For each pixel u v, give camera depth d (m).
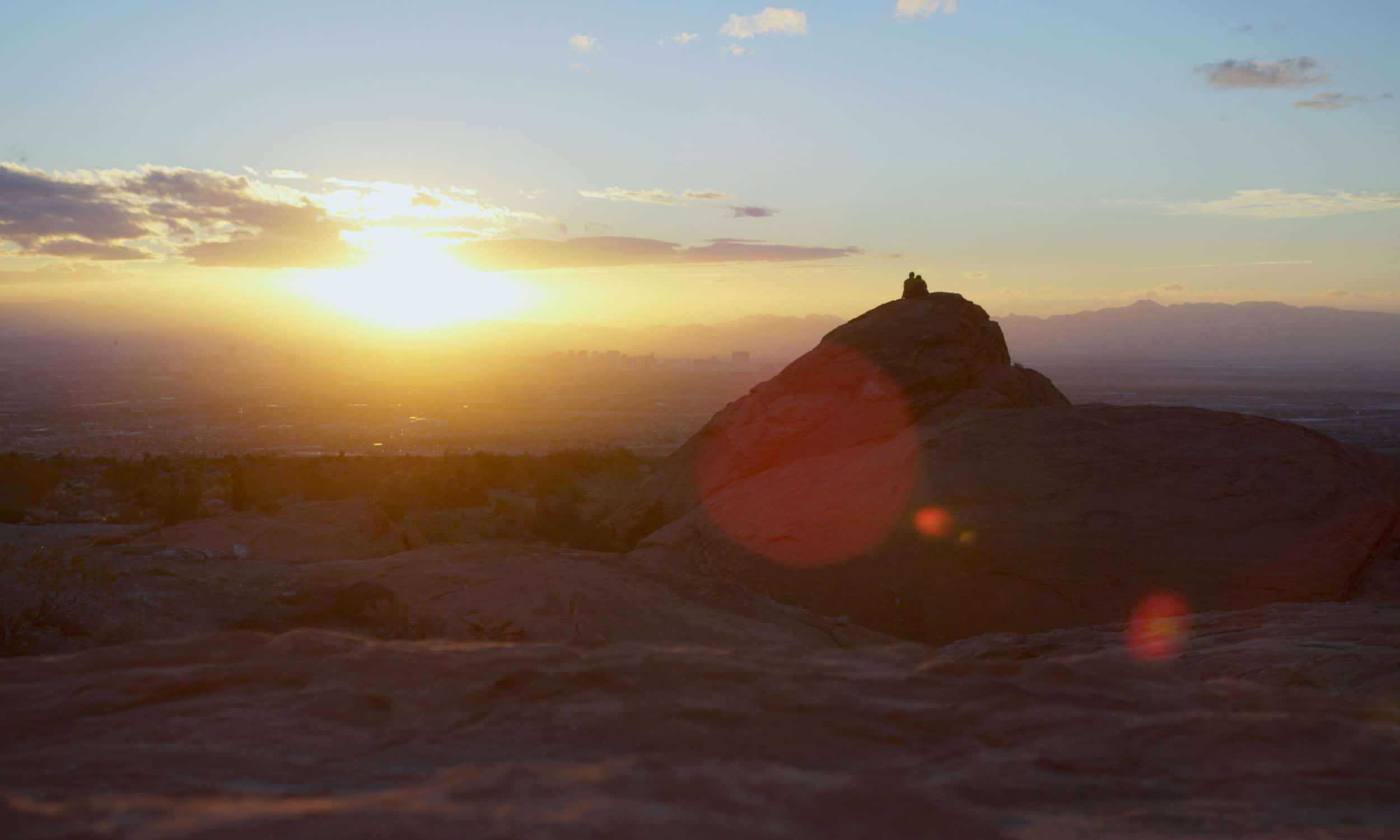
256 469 51.41
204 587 12.07
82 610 9.98
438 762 2.29
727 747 2.44
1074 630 10.61
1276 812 2.14
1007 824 2.01
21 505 38.03
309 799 1.94
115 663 3.25
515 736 2.51
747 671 3.15
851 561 16.16
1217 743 2.58
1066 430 18.19
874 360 22.98
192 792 2.02
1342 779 2.36
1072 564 14.59
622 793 1.93
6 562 11.02
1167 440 17.19
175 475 44.47
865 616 15.16
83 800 1.85
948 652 10.23
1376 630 8.09
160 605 10.89
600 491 42.50
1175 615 13.40
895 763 2.38
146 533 19.44
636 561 14.73
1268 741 2.63
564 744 2.45
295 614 11.13
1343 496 15.04
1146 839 1.93
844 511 17.27
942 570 15.40
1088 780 2.31
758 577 16.70
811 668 3.24
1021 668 3.29
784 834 1.75
